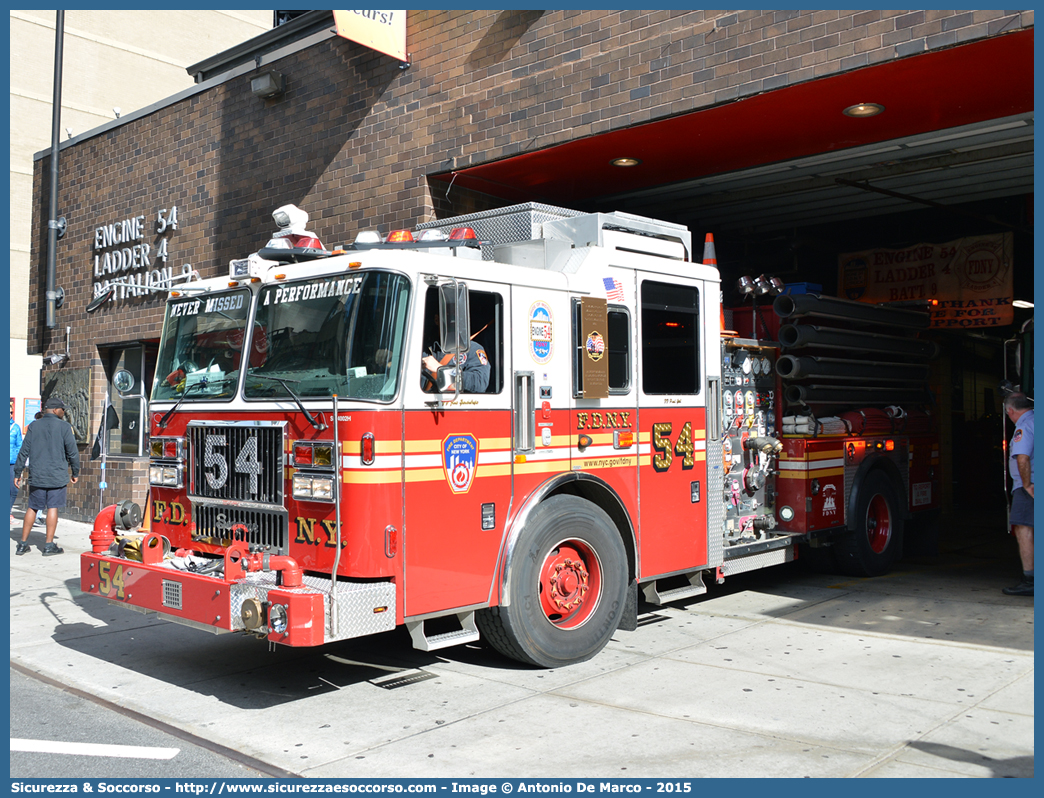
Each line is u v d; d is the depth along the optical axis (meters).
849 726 4.76
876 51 6.67
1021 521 8.09
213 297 6.25
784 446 8.27
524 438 5.84
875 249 12.32
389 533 5.09
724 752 4.41
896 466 9.57
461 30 9.24
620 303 6.57
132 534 6.28
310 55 10.80
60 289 15.28
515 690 5.53
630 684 5.61
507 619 5.71
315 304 5.53
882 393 9.40
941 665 5.93
